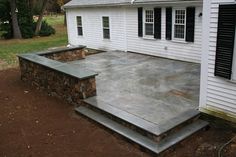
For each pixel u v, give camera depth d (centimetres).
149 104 694
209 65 595
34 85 976
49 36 2419
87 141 593
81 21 1700
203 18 580
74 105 770
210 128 620
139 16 1289
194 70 1001
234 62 545
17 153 554
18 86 1002
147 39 1288
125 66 1103
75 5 1655
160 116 621
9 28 2345
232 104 574
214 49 577
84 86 731
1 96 895
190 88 805
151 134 554
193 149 546
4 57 1552
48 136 618
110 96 759
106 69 1066
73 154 546
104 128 633
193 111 640
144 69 1044
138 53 1363
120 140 591
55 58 1178
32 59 949
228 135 581
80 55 1273
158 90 798
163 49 1231
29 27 2364
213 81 596
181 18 1123
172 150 543
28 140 603
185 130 588
